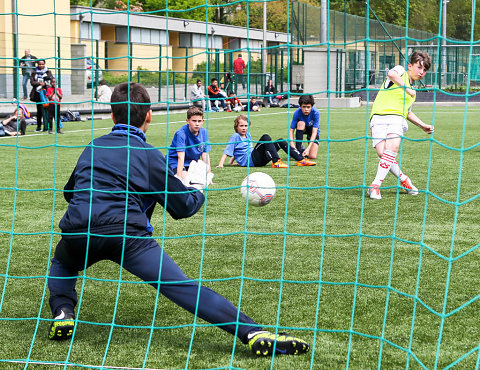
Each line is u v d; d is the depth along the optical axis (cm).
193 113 708
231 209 612
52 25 2316
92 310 338
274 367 264
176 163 726
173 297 282
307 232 512
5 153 1102
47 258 442
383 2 4109
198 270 409
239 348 287
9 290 374
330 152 1093
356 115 2081
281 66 2769
